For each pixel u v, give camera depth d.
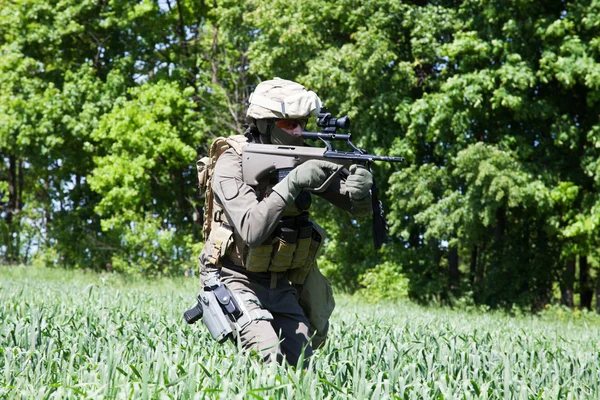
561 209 21.47
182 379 3.83
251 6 26.30
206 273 4.84
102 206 28.50
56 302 9.72
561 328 14.44
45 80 30.94
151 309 9.55
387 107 21.55
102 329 6.39
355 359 4.92
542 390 4.67
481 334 9.91
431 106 21.30
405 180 22.05
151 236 28.05
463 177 21.78
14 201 37.47
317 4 23.34
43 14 30.67
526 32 20.55
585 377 5.78
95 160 28.56
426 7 22.27
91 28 31.77
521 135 21.39
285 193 4.28
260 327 4.57
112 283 22.39
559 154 21.67
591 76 19.17
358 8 22.38
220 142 4.77
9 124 28.62
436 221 21.25
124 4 30.41
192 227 32.81
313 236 4.87
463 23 21.88
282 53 23.25
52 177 36.16
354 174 4.35
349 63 21.86
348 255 25.77
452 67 22.75
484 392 4.18
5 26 31.98
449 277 25.98
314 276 5.12
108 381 3.98
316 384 4.02
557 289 27.61
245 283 4.74
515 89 20.72
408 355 6.06
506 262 23.52
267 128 4.73
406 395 4.17
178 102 28.83
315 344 5.17
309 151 4.46
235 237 4.69
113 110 28.50
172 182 33.12
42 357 4.87
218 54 31.98
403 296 23.28
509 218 24.98
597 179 20.00
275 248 4.62
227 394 3.68
